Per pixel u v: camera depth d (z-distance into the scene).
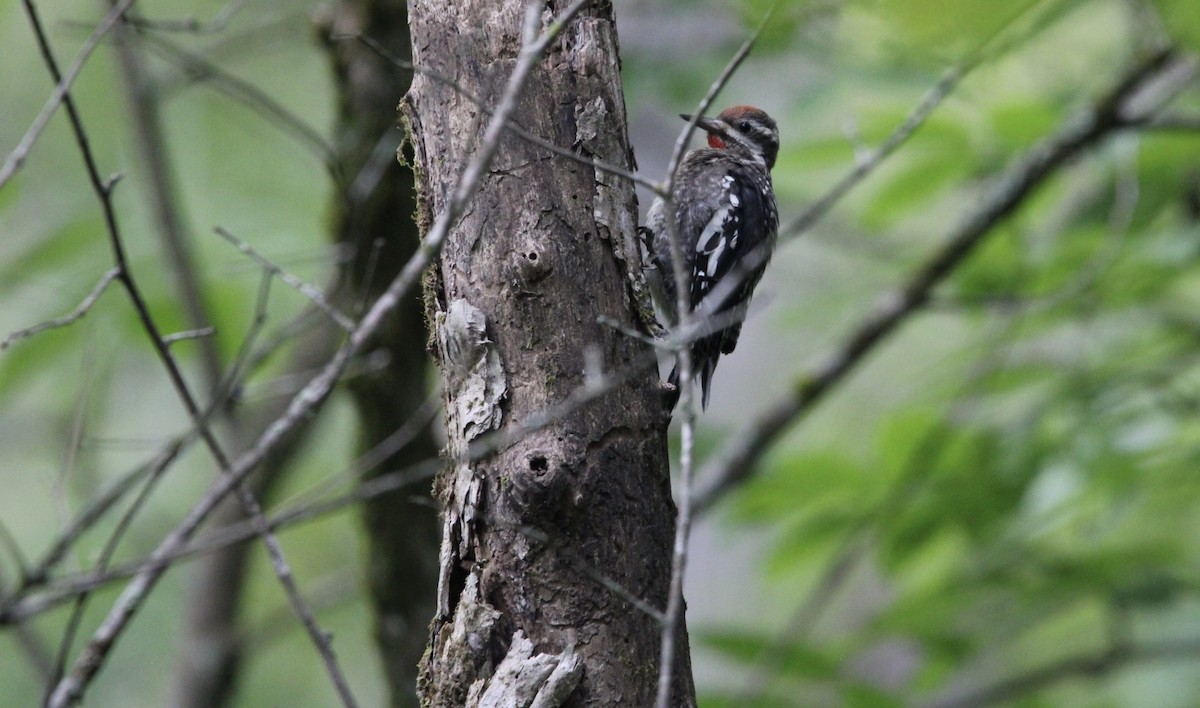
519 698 5.37
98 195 6.66
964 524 10.45
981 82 10.94
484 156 4.54
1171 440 9.84
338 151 9.56
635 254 5.95
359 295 9.35
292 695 15.91
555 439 5.53
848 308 13.22
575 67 5.95
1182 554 10.97
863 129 10.59
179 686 12.23
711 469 11.80
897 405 11.35
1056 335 11.65
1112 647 10.97
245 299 12.05
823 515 10.93
